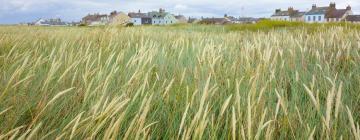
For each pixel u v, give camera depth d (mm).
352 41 5137
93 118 1609
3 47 4488
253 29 21531
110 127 1436
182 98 2346
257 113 2008
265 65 2783
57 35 6602
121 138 1893
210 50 3246
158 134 2023
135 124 1891
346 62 3949
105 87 2135
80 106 2205
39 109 1925
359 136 1502
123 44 5195
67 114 2107
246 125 1882
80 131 1705
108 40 5285
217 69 2951
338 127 2029
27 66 2918
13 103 2064
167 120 2195
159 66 3371
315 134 2023
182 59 3668
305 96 2629
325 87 2830
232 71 2984
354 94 2729
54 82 2764
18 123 2004
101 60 3477
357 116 2334
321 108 2326
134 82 2492
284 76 3158
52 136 1779
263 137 1866
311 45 5027
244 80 2785
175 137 1981
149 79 2791
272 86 2730
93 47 4324
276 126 1980
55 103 2199
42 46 4855
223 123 2102
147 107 1515
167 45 5156
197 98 2264
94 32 5945
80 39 5387
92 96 2336
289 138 1967
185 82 2701
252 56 3250
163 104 2287
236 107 2166
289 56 3881
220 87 2672
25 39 5359
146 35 6859
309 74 3289
